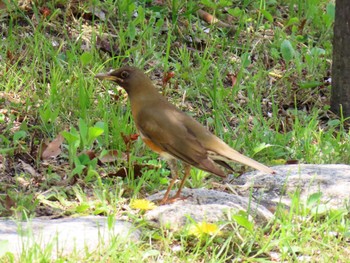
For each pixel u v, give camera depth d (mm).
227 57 14406
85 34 14086
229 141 11953
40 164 11094
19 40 13648
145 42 14094
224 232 8930
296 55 14523
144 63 13688
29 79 12828
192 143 9453
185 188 10109
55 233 8578
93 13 14312
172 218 9164
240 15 15188
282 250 8711
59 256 8094
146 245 8680
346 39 13234
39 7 14312
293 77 14320
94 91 12773
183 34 14758
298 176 10734
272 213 9906
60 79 12758
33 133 11750
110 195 10016
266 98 13781
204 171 9922
